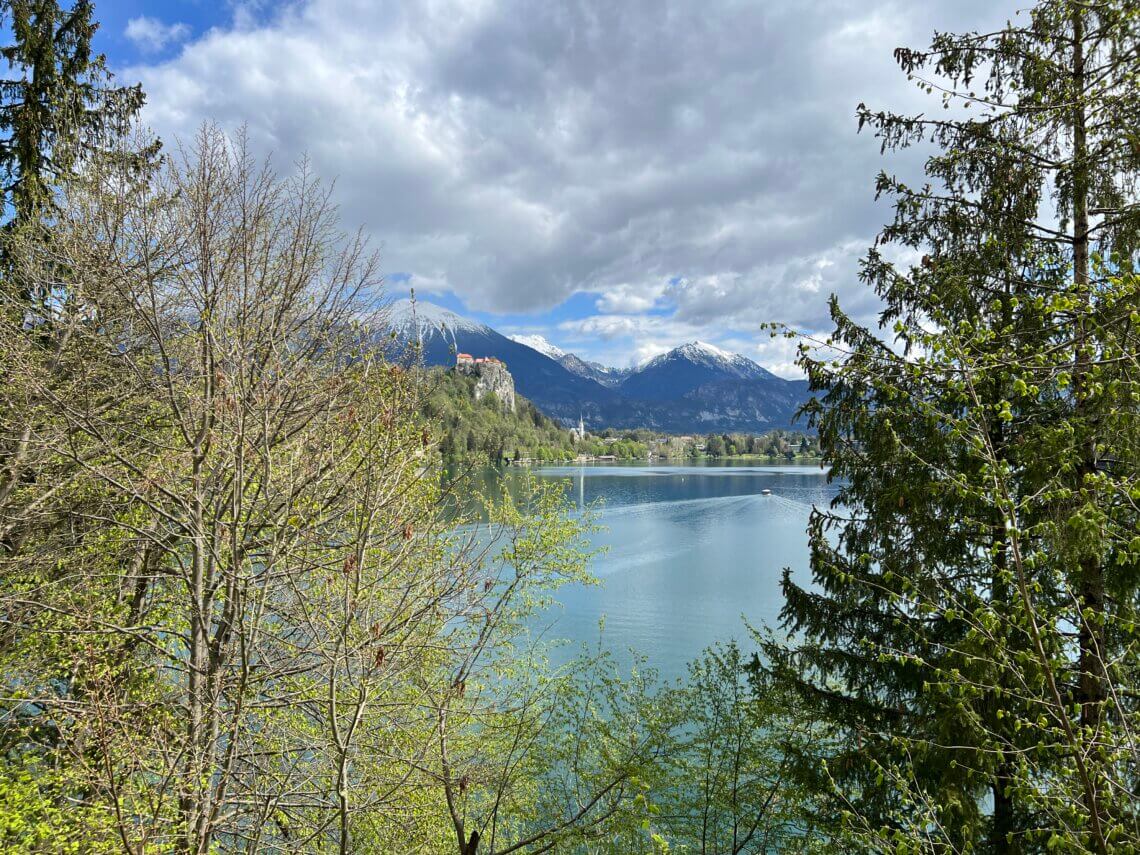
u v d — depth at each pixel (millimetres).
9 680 7262
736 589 35750
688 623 29297
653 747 9312
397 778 7305
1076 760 3512
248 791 6926
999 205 7207
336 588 6648
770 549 48125
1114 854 3354
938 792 6160
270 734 7449
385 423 5738
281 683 8000
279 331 7629
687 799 9539
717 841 9695
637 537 53812
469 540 8141
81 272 7648
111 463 7637
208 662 7137
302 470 7008
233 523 6379
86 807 5609
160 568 8047
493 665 9891
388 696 7938
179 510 7816
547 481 10508
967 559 7129
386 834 8617
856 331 8102
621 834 8180
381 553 7406
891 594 5234
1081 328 4117
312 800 7207
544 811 9562
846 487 8555
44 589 7594
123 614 8078
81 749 5641
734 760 9336
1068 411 6020
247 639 6992
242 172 7562
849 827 5836
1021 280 7012
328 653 5645
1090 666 5637
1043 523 4977
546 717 9992
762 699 9000
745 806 9422
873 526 7930
